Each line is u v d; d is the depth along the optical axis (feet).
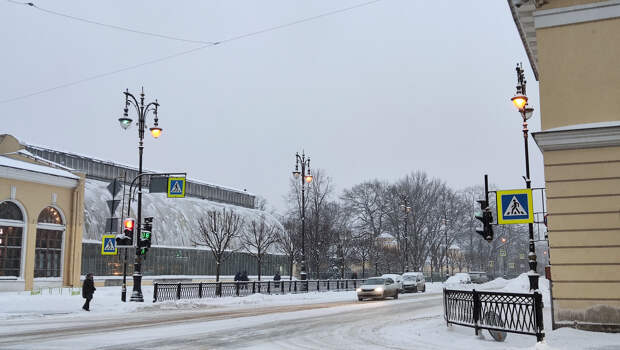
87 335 49.29
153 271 160.15
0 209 111.45
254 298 110.73
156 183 94.27
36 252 118.01
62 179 123.65
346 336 51.19
